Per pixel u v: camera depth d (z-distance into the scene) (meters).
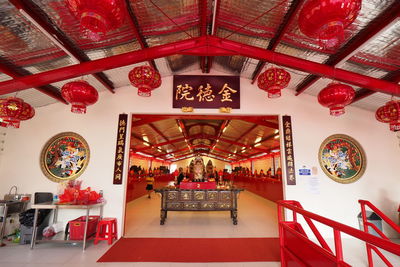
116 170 4.33
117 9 1.42
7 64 3.07
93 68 3.03
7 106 2.83
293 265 2.43
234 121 8.01
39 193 4.09
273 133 8.41
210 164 22.05
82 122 4.51
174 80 4.77
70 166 4.35
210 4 3.06
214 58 4.41
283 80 2.79
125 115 4.56
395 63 2.98
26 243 3.71
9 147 4.37
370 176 4.39
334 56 3.14
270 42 3.37
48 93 3.95
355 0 1.35
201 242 3.86
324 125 4.59
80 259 3.12
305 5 1.48
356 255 3.37
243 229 4.69
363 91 3.98
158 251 3.44
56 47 2.95
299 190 4.30
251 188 12.06
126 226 4.89
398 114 2.89
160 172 15.45
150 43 3.50
